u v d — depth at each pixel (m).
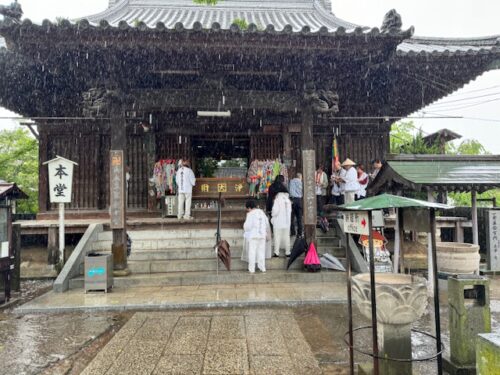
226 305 6.61
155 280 8.07
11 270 7.73
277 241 8.97
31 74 9.70
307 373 3.99
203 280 8.16
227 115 8.77
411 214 4.24
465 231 11.26
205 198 12.86
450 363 4.05
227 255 8.38
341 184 11.41
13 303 7.03
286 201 8.99
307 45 7.44
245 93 8.52
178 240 9.88
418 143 13.38
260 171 12.65
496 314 6.02
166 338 5.00
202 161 15.01
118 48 7.32
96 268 7.53
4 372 4.10
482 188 7.46
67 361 4.38
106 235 10.25
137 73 8.39
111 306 6.46
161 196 12.73
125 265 8.34
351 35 7.20
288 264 8.62
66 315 6.21
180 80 8.99
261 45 7.37
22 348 4.79
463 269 7.31
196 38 7.11
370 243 3.40
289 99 8.65
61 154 12.95
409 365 3.79
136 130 13.12
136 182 13.13
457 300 4.05
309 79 8.48
